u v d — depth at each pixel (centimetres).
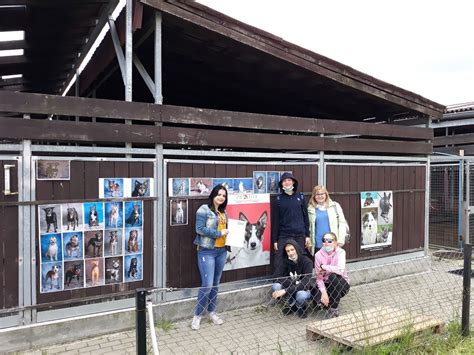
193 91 813
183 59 638
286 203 554
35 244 419
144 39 533
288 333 466
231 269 539
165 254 489
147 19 503
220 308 529
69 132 430
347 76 631
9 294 410
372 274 673
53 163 427
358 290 630
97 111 444
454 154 1077
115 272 460
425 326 430
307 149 600
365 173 669
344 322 452
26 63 756
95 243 448
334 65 612
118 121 749
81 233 441
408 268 718
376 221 682
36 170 419
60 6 521
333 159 643
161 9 465
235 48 562
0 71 805
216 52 596
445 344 417
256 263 558
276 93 788
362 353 376
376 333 411
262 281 565
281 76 671
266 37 542
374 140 673
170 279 494
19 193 412
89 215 445
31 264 417
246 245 549
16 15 547
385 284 661
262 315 521
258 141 553
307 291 511
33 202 416
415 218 738
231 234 495
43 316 425
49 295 427
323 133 620
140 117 468
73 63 803
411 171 731
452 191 922
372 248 678
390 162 711
